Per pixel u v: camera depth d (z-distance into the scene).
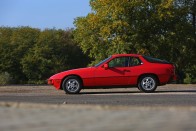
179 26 39.78
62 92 18.36
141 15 38.97
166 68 17.47
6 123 6.12
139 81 17.39
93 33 42.22
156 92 17.52
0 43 60.97
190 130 5.66
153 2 39.12
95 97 15.16
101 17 39.84
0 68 61.09
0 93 17.94
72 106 8.07
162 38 39.84
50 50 61.06
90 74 17.20
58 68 60.66
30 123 6.13
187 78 42.50
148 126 5.88
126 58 17.42
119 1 38.38
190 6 43.62
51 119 6.46
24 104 8.34
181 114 6.88
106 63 17.31
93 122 6.20
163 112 7.15
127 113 7.05
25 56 60.94
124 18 39.12
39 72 60.50
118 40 38.94
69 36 64.06
